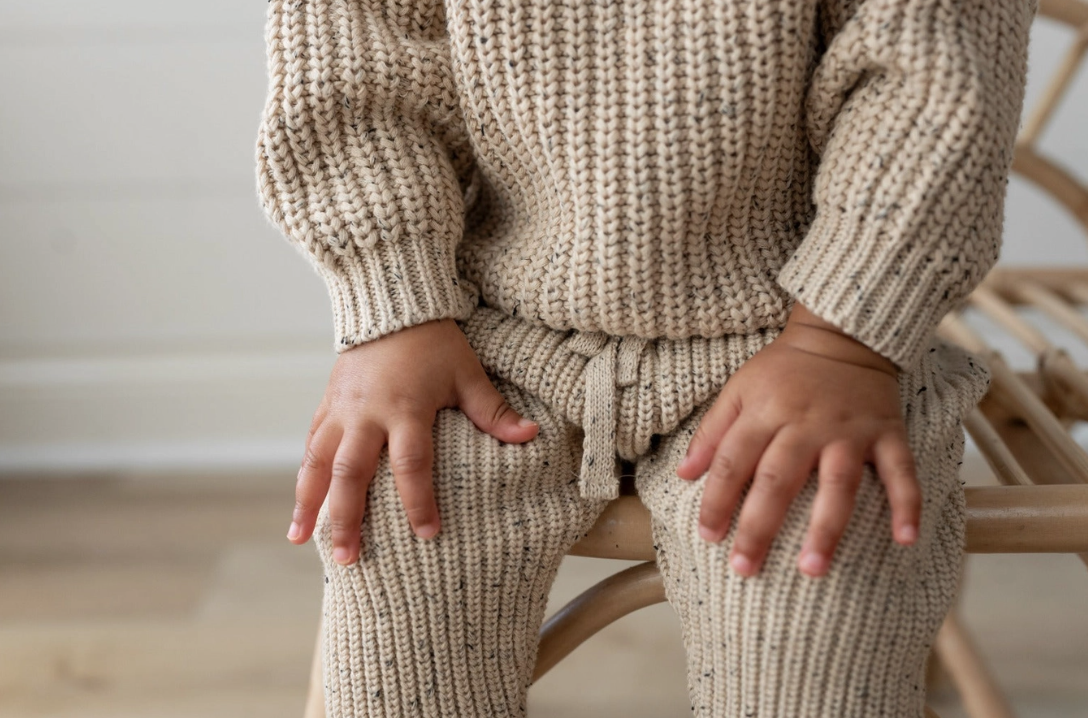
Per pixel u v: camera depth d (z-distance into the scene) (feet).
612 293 1.71
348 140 1.75
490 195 1.99
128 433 4.80
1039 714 3.11
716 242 1.71
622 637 3.57
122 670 3.45
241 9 4.12
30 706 3.30
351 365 1.76
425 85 1.77
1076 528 1.63
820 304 1.57
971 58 1.48
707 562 1.57
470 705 1.71
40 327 4.61
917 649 1.54
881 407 1.54
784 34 1.57
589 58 1.62
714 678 1.60
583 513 1.75
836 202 1.60
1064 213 4.34
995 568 3.88
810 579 1.48
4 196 4.36
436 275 1.78
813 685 1.51
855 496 1.48
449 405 1.76
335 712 1.71
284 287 4.59
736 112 1.59
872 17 1.52
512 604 1.73
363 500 1.66
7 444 4.78
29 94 4.21
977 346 2.43
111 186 4.38
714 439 1.61
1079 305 2.88
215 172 4.37
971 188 1.51
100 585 3.92
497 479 1.69
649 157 1.62
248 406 4.78
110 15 4.11
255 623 3.68
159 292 4.58
